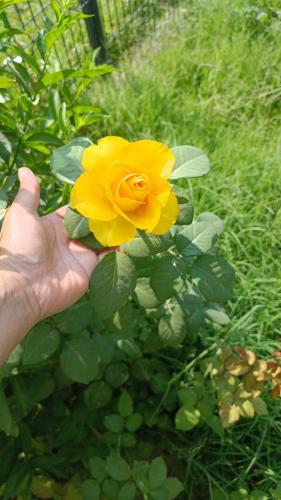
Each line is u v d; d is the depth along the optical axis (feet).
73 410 1.75
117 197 0.86
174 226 1.18
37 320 1.13
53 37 1.28
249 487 1.65
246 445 1.68
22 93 1.46
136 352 1.57
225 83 2.74
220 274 1.13
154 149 0.91
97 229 0.90
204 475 1.69
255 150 2.39
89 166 0.91
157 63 2.84
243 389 1.44
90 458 1.54
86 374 1.26
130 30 3.21
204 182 2.30
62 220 1.21
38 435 1.66
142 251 0.99
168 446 1.76
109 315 1.01
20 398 1.42
